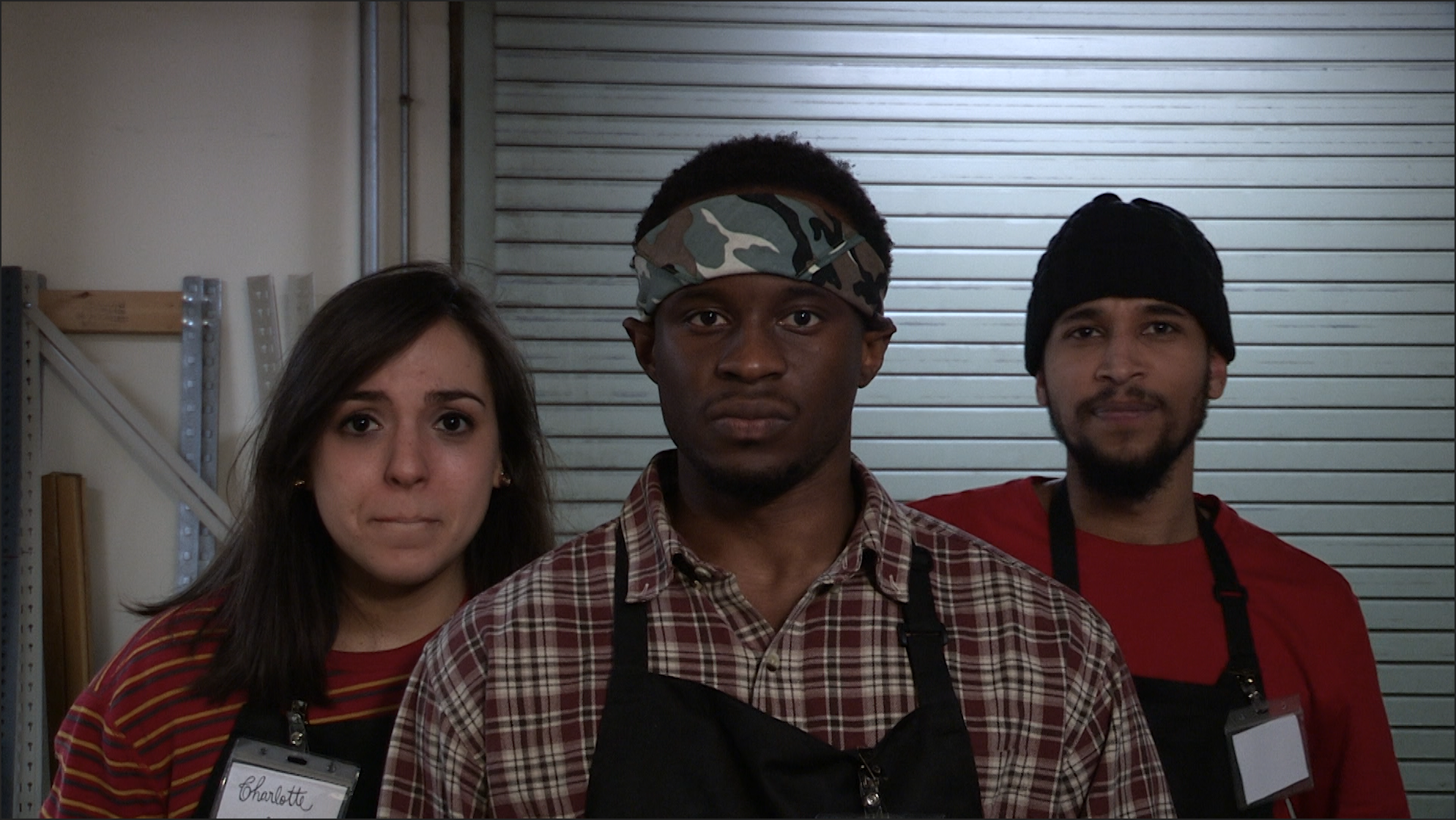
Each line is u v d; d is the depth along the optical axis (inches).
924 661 49.8
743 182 52.2
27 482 126.1
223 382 130.9
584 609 51.7
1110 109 138.9
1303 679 73.5
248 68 132.8
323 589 68.4
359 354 64.2
